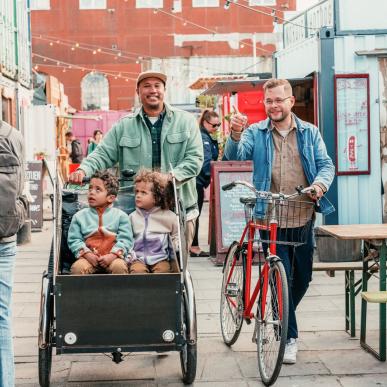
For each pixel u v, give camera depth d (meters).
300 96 12.74
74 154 23.81
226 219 10.12
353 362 5.68
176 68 44.34
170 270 5.22
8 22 16.83
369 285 8.43
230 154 5.96
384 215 10.49
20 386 5.24
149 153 6.16
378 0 10.43
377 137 10.47
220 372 5.51
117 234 5.23
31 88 20.17
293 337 5.65
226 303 6.28
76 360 5.84
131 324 4.77
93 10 45.72
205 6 45.59
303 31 12.52
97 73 46.06
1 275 4.36
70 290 4.72
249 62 43.84
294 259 5.81
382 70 10.48
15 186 4.28
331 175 5.62
